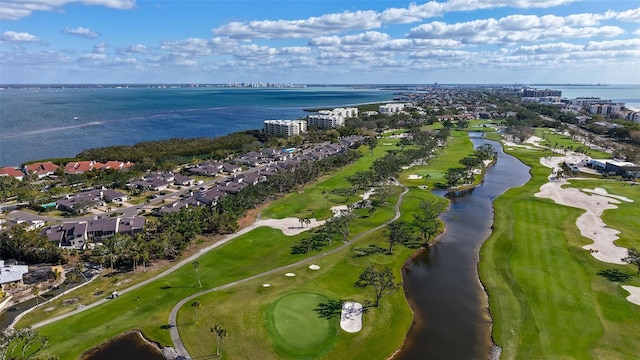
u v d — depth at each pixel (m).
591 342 70.81
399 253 109.94
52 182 188.50
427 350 70.75
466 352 70.25
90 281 95.50
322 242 116.88
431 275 98.81
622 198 157.25
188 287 91.62
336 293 88.62
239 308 82.25
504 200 157.25
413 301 86.94
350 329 75.69
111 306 83.88
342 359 68.12
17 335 65.94
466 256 109.81
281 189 171.00
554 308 81.69
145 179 188.75
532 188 174.25
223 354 68.88
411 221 133.75
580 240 115.56
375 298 86.81
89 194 161.75
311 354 69.00
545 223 129.88
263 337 73.06
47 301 86.62
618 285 89.62
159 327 76.56
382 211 144.38
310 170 191.50
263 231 125.69
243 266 102.44
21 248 105.56
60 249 106.06
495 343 72.19
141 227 124.19
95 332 75.31
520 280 93.44
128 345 72.06
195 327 76.31
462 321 79.44
